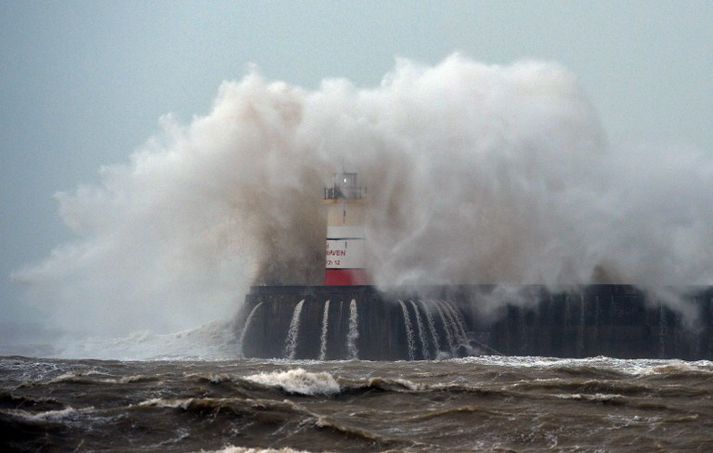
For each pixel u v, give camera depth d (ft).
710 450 294.46
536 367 395.96
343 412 330.34
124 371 392.47
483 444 301.02
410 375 381.81
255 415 316.81
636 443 301.02
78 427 307.99
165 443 299.99
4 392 336.08
